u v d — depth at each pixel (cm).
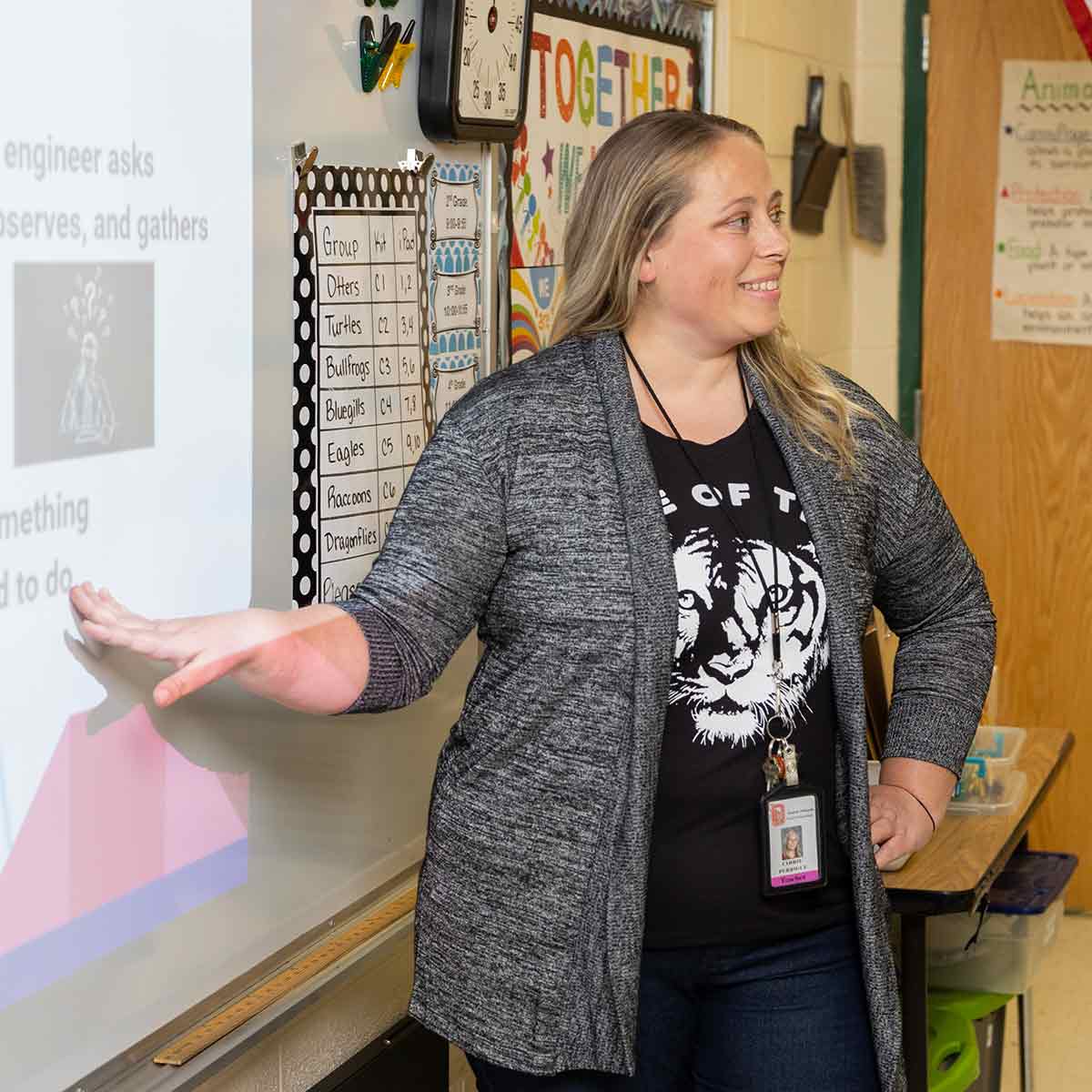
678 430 158
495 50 203
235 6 146
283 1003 164
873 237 399
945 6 387
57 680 127
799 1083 160
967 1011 241
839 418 165
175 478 141
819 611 157
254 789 160
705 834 154
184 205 140
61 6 122
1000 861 212
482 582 151
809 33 360
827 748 158
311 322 168
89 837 134
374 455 183
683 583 151
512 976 151
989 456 398
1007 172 387
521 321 235
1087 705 394
